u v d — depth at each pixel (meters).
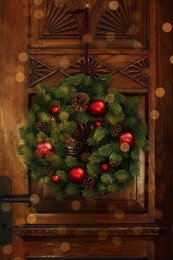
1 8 1.87
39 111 1.66
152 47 1.86
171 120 1.86
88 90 1.65
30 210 1.84
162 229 1.81
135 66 1.86
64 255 1.84
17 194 1.86
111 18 1.86
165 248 1.85
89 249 1.84
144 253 1.84
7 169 1.86
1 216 1.85
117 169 1.62
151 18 1.86
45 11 1.86
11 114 1.86
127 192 1.85
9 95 1.86
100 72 1.85
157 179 1.85
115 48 1.86
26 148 1.65
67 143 1.71
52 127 1.61
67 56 1.86
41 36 1.86
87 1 1.86
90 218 1.84
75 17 1.86
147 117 1.85
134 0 1.87
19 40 1.86
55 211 1.84
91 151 1.71
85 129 1.75
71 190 1.62
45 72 1.86
